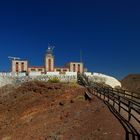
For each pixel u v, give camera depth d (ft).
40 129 102.12
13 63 260.62
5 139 111.24
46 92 173.27
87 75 239.50
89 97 124.06
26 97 176.35
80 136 71.92
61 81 222.48
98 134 68.23
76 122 88.12
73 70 269.23
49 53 265.34
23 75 230.68
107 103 104.68
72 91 159.53
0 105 179.93
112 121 76.59
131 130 65.41
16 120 142.00
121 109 92.79
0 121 148.97
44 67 266.57
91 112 94.84
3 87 218.38
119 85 249.14
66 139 73.15
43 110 140.36
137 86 257.75
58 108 128.26
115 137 62.85
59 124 95.86
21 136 105.91
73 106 119.96
